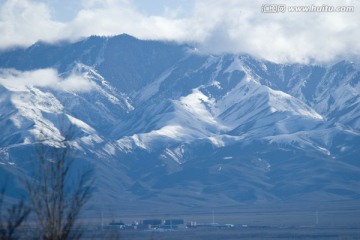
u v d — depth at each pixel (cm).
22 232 8931
